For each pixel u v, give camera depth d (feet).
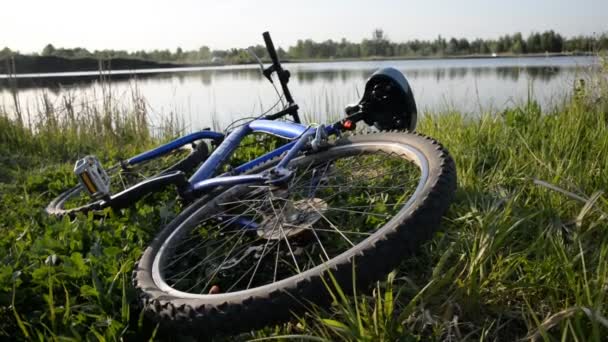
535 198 9.33
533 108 14.48
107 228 9.77
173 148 12.61
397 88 10.59
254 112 26.11
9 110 23.53
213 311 5.90
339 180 9.53
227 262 7.66
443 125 15.52
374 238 6.15
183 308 6.10
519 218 8.15
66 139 22.38
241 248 8.31
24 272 7.93
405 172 9.36
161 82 48.44
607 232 7.64
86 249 8.99
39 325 7.02
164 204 10.61
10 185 15.19
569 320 5.35
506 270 6.89
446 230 8.24
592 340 5.24
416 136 8.26
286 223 7.58
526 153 11.32
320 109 21.75
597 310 5.43
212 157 10.09
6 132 22.31
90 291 7.23
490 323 6.44
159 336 6.75
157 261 7.59
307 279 5.86
